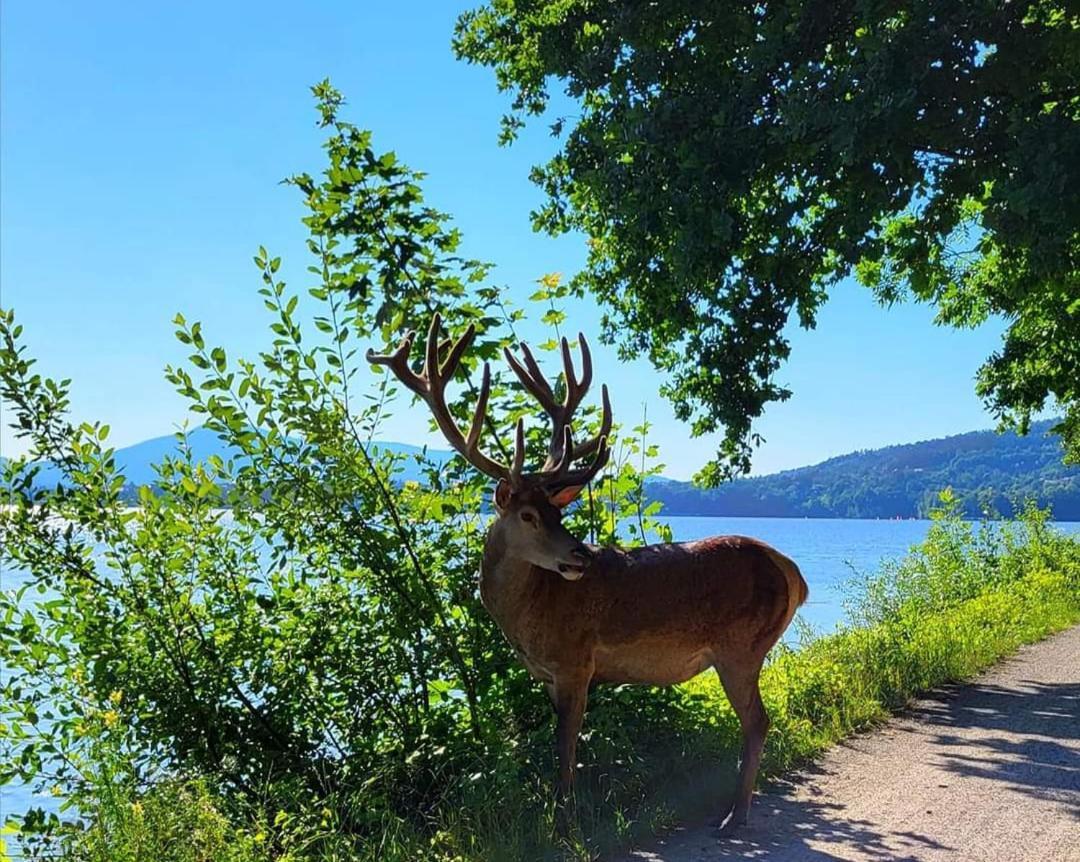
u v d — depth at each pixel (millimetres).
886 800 6047
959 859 5012
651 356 12305
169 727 5805
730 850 5152
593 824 5363
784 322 10344
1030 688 9805
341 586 6500
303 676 6164
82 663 5758
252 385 6129
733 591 5602
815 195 9281
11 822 4914
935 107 8000
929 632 11133
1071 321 14250
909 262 10000
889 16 8039
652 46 10164
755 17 9922
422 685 6410
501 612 5504
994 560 20016
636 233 9430
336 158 6645
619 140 9484
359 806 5273
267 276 6168
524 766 5801
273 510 6238
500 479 5383
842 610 13594
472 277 6961
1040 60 7891
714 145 8695
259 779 5816
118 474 5902
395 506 6527
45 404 5820
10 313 5789
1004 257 9758
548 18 11820
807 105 7895
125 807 4391
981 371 17297
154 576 5875
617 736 6219
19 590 5727
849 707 8203
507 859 4816
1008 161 7594
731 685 5629
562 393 7035
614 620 5477
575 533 7023
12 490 5746
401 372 5609
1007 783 6418
